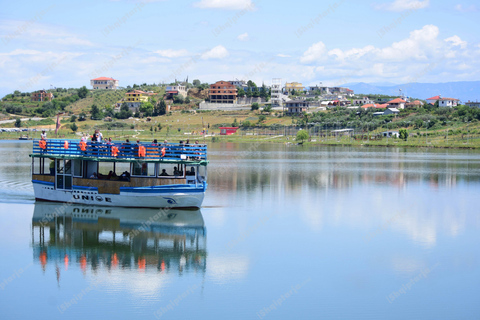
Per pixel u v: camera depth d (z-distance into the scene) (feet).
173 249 147.02
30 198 208.74
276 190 256.73
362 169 365.61
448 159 458.50
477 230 173.68
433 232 170.91
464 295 117.50
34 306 110.42
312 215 194.49
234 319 104.83
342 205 216.95
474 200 233.35
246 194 241.35
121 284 121.80
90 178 187.01
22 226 167.02
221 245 152.05
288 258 140.67
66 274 127.65
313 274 129.39
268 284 122.52
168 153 180.45
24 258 138.51
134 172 183.83
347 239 160.76
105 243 151.64
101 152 182.70
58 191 192.44
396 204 221.25
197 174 185.98
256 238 159.53
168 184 181.27
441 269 134.00
